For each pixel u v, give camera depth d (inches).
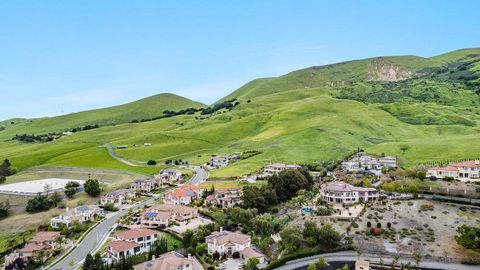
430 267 4443.9
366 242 5142.7
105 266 4840.1
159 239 5969.5
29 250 5925.2
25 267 5541.3
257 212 6786.4
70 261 5570.9
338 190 6653.5
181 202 7864.2
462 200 5925.2
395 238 5162.4
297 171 7795.3
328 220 5792.3
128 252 5531.5
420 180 6948.8
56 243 6190.9
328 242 5098.4
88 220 7342.5
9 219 7746.1
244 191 7170.3
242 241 5447.8
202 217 7175.2
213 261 5187.0
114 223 7116.1
